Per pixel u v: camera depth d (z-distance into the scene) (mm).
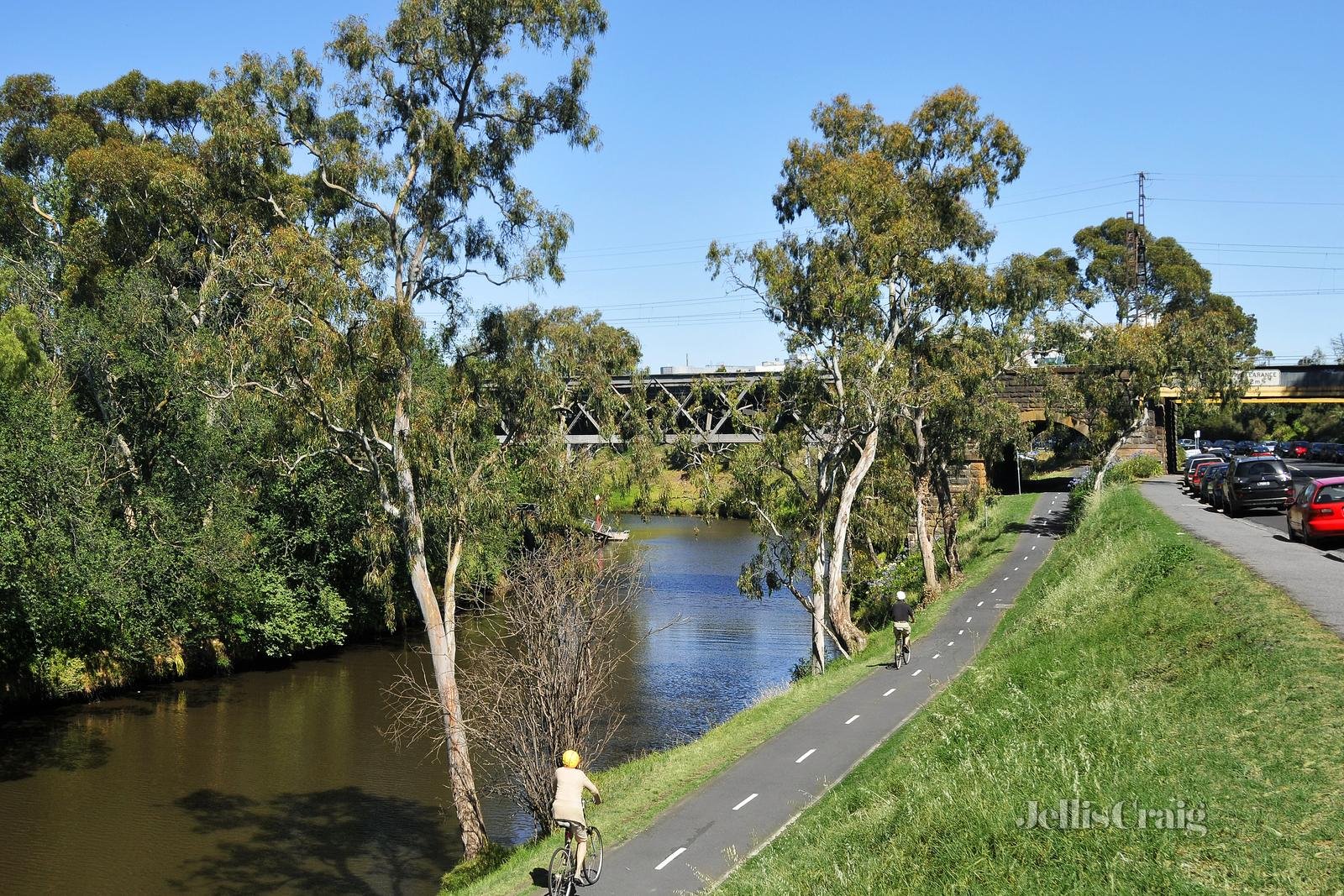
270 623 40688
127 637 35688
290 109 24109
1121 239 105250
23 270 39500
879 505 44156
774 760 18875
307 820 24844
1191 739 12125
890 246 32969
